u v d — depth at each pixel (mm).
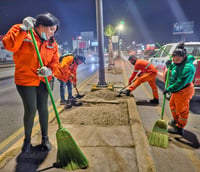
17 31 1868
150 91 6477
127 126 3078
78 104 4402
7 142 2912
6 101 5461
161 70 6273
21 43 1962
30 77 2100
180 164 2275
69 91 4785
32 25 1900
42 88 2287
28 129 2285
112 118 3430
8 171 1989
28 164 2102
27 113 2215
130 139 2619
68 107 4223
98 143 2518
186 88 2830
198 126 3465
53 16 2148
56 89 7164
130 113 3600
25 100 2166
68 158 2041
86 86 7398
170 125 3471
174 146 2729
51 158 2215
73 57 4508
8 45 1873
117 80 8438
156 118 3891
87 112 3766
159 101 5195
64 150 2033
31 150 2381
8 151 2396
